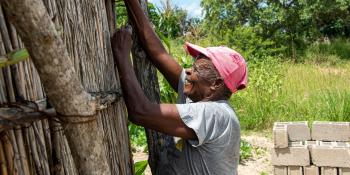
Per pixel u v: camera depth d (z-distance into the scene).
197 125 1.81
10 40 1.23
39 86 1.34
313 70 13.08
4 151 1.20
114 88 1.90
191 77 1.98
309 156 5.05
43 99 1.29
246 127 8.08
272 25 18.91
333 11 19.95
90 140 1.23
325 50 18.83
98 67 1.74
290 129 5.39
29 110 1.20
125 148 2.04
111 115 1.83
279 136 5.08
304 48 18.81
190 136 1.84
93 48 1.70
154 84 2.27
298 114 8.27
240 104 8.56
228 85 1.94
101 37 1.79
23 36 1.00
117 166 1.87
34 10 0.97
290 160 5.09
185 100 2.18
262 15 18.69
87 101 1.19
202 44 13.27
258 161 6.48
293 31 19.02
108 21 2.00
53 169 1.42
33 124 1.32
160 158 2.18
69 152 1.49
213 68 1.93
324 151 4.95
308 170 5.05
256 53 15.15
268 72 10.73
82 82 1.58
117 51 1.89
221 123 1.88
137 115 1.81
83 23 1.64
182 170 2.00
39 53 1.02
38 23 0.98
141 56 2.24
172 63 2.21
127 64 1.87
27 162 1.28
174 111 1.81
